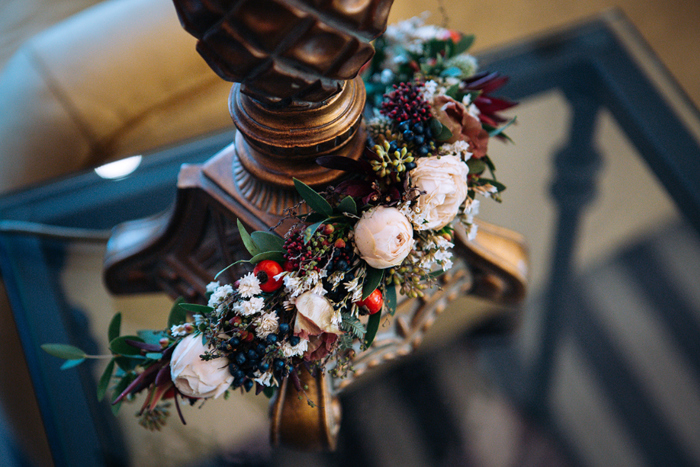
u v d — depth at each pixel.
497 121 0.84
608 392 0.90
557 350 0.93
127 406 0.88
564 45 1.09
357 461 0.86
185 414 0.87
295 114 0.71
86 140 1.08
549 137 1.04
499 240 0.91
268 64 0.65
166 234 0.87
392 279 0.75
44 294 0.93
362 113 0.74
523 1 1.45
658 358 0.92
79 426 0.87
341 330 0.73
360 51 0.66
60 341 0.91
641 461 0.87
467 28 1.41
